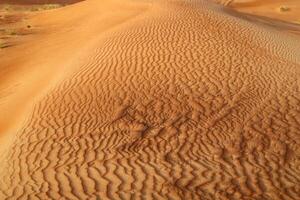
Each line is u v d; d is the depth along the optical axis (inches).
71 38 1042.7
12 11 2012.8
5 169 388.2
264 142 397.7
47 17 1606.8
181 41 626.5
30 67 810.8
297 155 379.9
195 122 430.6
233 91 485.7
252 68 547.8
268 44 658.2
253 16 1216.2
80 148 402.0
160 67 545.0
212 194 327.0
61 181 354.6
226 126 422.3
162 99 471.8
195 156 378.3
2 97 669.9
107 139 411.8
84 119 451.2
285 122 428.8
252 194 327.3
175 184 339.9
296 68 563.2
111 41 663.8
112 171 362.6
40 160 391.2
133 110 456.1
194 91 485.1
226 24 724.7
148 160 375.2
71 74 569.6
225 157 376.2
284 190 332.8
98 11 1412.4
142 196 327.0
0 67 863.1
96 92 501.4
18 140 435.2
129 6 1193.4
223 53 588.1
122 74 535.8
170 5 925.8
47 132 437.7
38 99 534.6
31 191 345.1
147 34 666.8
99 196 330.3
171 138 406.6
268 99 471.2
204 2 1059.3
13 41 1130.0
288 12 1502.2
